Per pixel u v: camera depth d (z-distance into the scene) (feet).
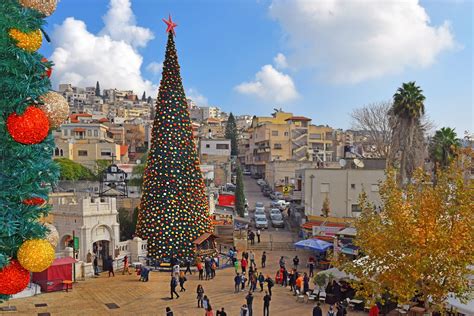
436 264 58.54
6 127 31.76
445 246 57.31
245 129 526.57
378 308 78.02
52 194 147.13
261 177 367.86
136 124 396.37
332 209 165.17
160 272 115.75
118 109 636.07
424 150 198.29
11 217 32.50
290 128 349.00
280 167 293.23
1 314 75.56
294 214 196.13
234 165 354.74
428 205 60.95
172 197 124.77
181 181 126.72
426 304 61.98
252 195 288.71
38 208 34.45
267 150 347.77
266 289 97.91
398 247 61.05
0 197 32.40
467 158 77.20
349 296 86.43
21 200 33.24
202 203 130.21
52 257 34.12
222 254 136.87
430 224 58.90
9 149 32.48
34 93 31.78
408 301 67.26
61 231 114.42
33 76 32.27
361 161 173.68
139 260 120.57
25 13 31.53
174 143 127.95
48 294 90.12
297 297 88.12
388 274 61.31
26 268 33.24
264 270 118.32
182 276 96.22
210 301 87.97
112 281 103.14
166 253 121.70
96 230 113.50
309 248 113.60
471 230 57.98
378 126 226.38
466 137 112.88
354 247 108.58
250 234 153.79
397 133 172.24
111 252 116.98
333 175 165.99
